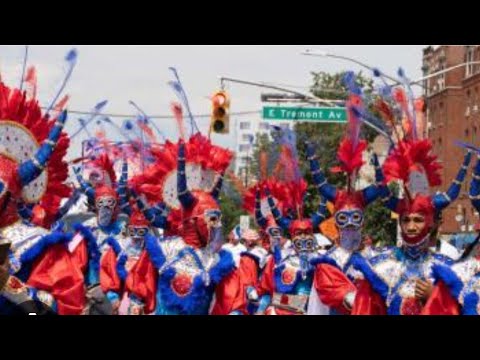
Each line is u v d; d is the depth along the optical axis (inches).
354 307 288.7
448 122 2084.2
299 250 426.9
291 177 503.2
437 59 2190.0
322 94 1141.7
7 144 229.8
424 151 294.5
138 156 490.9
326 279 340.8
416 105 330.3
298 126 1057.5
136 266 331.0
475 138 2017.7
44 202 251.9
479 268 275.1
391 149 303.6
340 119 953.5
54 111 247.0
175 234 346.6
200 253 323.6
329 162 1030.4
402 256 286.5
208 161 332.8
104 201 479.2
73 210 553.3
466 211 1233.4
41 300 214.8
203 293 319.0
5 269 187.2
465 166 295.1
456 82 2071.9
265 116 957.8
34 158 225.6
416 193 289.0
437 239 320.5
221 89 792.9
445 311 273.4
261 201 572.1
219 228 327.3
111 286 404.8
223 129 810.2
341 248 378.0
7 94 232.8
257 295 456.4
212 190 334.3
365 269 284.8
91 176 489.4
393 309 281.3
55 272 225.0
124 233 459.5
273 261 451.2
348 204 376.5
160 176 377.4
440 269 273.3
